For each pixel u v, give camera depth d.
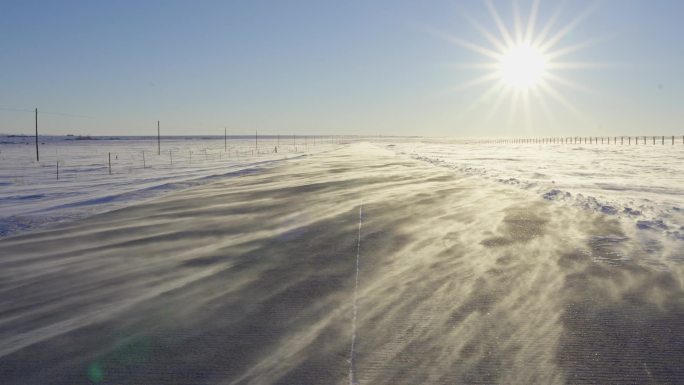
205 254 8.59
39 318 5.55
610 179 22.36
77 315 5.62
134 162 43.97
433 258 8.05
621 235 9.69
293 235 10.12
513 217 11.95
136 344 4.73
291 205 14.57
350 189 18.61
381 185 19.95
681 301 5.80
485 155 52.12
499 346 4.59
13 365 4.32
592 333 4.88
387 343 4.68
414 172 26.89
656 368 4.14
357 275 7.08
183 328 5.14
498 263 7.68
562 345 4.61
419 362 4.27
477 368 4.16
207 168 34.72
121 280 7.04
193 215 13.10
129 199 17.12
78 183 24.11
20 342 4.86
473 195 16.36
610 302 5.80
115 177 27.44
